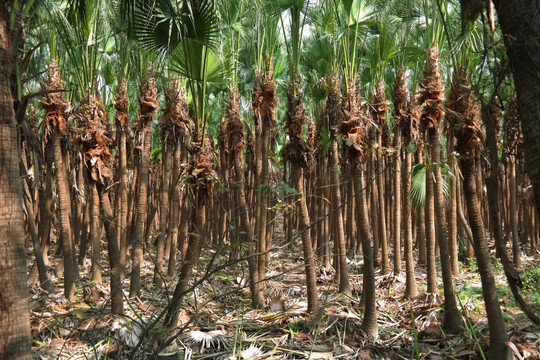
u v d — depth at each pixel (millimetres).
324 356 3824
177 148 7141
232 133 6305
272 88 5539
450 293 4391
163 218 6363
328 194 8102
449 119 3666
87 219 8180
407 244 5660
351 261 8133
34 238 5703
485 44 2754
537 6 2314
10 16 2256
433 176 4676
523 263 8508
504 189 10000
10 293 2043
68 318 4367
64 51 5809
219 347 3945
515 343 3834
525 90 2324
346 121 4414
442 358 3793
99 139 4629
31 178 5895
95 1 5250
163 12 3875
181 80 6984
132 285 5359
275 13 5129
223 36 5949
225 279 6566
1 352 1999
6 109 2131
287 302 5363
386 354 3910
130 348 3771
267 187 3830
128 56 6410
